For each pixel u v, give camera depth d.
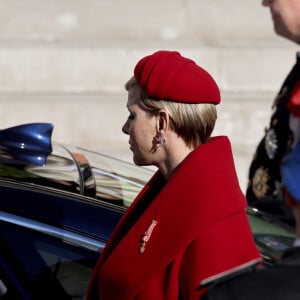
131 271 7.45
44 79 19.22
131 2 19.83
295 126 5.82
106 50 19.22
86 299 7.87
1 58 19.16
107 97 18.81
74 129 18.55
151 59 7.61
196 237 7.22
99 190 8.98
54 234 8.16
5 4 19.64
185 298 7.25
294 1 6.71
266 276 5.43
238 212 7.37
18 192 8.46
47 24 19.73
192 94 7.50
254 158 9.00
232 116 18.67
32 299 8.01
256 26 19.95
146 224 7.48
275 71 19.38
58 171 9.27
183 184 7.45
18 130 9.91
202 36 19.92
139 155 7.76
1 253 8.11
